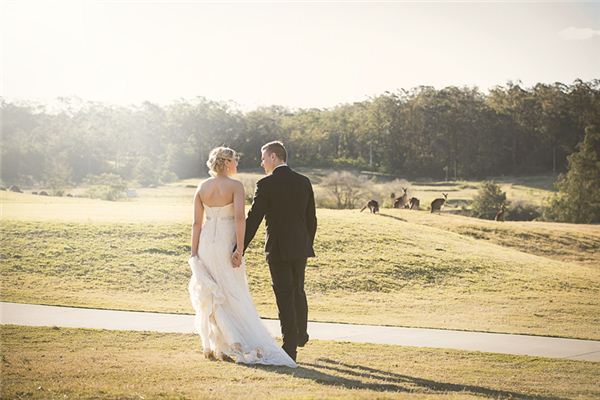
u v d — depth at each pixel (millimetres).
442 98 87562
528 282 19188
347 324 11969
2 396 6051
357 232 22672
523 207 56906
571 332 12125
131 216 23578
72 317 11406
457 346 10000
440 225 31422
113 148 89000
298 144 97125
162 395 6066
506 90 82688
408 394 6348
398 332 11102
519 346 10195
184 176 90750
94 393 6121
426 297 16719
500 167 79500
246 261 18516
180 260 18266
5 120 85500
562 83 75500
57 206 27391
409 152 88938
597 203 50844
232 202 8188
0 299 13391
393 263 19484
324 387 6555
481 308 15523
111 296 14977
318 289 16844
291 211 8227
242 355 7797
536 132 76625
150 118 96500
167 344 9102
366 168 90938
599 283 19938
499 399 6633
